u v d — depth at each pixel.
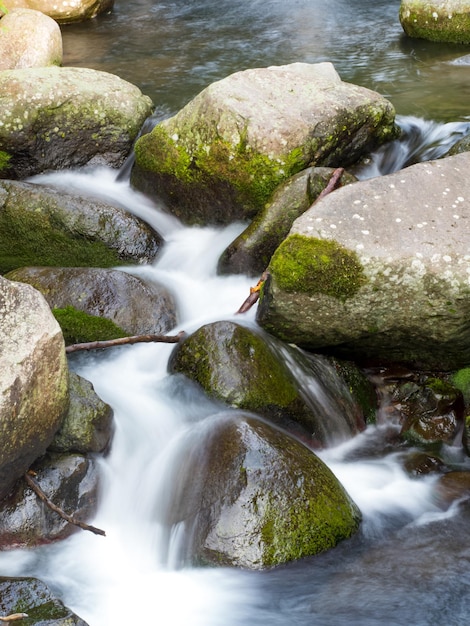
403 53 9.45
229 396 4.48
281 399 4.52
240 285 5.69
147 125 7.32
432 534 4.08
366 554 3.95
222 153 5.99
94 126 6.95
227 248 5.72
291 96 6.18
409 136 7.02
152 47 10.28
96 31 11.22
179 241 6.28
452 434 4.81
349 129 6.27
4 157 6.79
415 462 4.60
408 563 3.88
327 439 4.67
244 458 3.99
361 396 5.00
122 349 5.16
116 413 4.61
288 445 4.14
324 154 6.13
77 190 6.55
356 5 12.06
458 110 7.38
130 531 4.12
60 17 11.52
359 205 4.76
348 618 3.58
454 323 4.65
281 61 9.38
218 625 3.58
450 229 4.63
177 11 12.27
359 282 4.57
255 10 12.08
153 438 4.48
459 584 3.74
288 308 4.76
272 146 5.91
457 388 4.99
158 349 5.12
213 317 5.42
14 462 3.80
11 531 3.91
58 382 3.91
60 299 5.26
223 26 11.24
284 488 3.93
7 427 3.64
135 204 6.54
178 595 3.74
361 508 4.24
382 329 4.78
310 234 4.65
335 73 6.83
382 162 6.69
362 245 4.58
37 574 3.85
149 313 5.32
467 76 8.43
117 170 7.11
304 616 3.60
